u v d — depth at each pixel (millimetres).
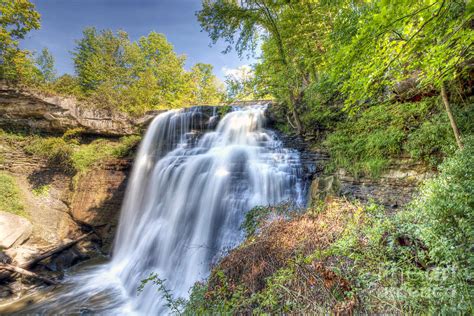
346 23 5559
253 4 10484
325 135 9734
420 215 3305
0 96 14086
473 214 2672
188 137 14367
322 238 4379
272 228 5395
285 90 10062
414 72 6371
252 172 9086
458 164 3721
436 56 3695
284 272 3709
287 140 11039
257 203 8062
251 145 12000
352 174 7242
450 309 2117
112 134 15703
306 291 3197
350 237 3830
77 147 15078
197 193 9516
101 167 13492
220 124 14367
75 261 10750
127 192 13008
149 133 15102
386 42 3469
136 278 8133
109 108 15641
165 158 12297
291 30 10406
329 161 8359
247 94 10539
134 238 10406
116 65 27484
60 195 13438
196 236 8453
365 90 4289
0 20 15500
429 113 6402
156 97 24281
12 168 13609
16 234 10133
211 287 4398
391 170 6434
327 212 5391
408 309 2463
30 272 8617
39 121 14906
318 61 10070
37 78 16359
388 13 2801
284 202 7355
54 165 14180
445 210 2857
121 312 6516
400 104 7020
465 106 5625
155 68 29156
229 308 3633
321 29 9953
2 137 14227
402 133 6441
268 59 10125
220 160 10266
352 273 3275
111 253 11586
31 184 13461
